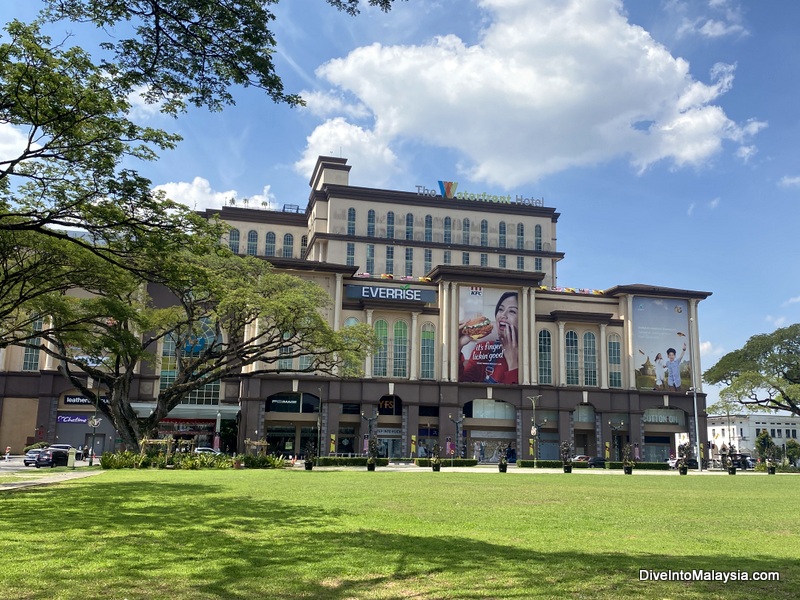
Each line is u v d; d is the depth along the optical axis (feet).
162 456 139.85
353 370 170.09
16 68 57.41
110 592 27.53
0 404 212.84
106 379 151.23
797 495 89.20
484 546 39.40
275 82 41.88
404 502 65.92
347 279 242.99
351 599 26.94
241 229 299.99
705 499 78.95
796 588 29.71
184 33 39.58
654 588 29.22
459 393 237.04
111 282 96.58
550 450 244.22
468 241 302.04
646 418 253.85
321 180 303.27
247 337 226.79
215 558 34.58
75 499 64.44
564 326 253.03
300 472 126.41
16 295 104.12
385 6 37.52
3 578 29.68
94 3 38.68
